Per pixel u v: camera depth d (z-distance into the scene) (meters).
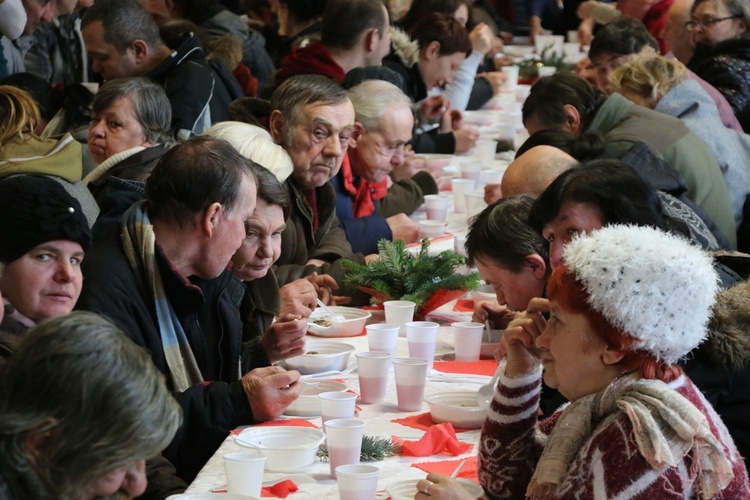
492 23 12.41
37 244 3.24
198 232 3.71
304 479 2.97
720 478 2.32
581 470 2.40
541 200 3.59
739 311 3.14
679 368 2.48
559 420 2.55
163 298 3.73
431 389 3.82
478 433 3.38
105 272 3.67
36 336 1.99
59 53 8.20
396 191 7.05
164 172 3.72
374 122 6.26
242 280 4.31
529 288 3.90
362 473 2.72
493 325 4.68
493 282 4.00
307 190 5.64
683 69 6.61
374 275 4.87
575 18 14.48
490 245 3.92
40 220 3.23
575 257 2.47
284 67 7.80
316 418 3.54
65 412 1.93
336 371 4.06
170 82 6.77
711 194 5.94
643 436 2.32
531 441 2.93
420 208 7.17
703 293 2.41
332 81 5.61
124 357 2.00
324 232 5.76
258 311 4.52
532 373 2.91
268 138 4.79
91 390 1.94
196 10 9.48
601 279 2.39
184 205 3.68
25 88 6.49
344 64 7.89
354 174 6.45
